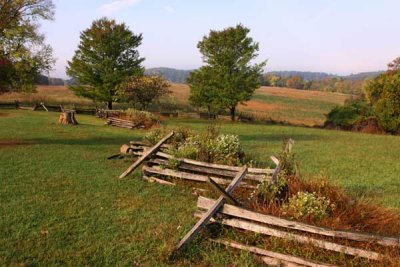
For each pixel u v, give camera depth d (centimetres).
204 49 4050
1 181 977
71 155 1389
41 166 1175
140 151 1382
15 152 1403
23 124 2498
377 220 630
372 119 3762
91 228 683
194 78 4200
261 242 606
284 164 884
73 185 966
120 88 3706
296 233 584
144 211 787
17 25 1811
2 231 654
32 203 810
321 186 747
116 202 841
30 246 600
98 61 4041
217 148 1091
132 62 4141
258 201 721
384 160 1617
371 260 528
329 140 2428
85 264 552
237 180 729
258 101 8588
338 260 544
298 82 17012
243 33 3944
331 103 8700
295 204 650
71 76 4116
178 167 1010
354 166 1445
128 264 557
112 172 1129
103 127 2638
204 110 5378
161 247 603
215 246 616
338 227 592
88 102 5506
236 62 4016
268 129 3122
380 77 4047
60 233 655
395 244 527
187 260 575
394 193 1049
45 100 5341
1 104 4153
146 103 3806
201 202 672
